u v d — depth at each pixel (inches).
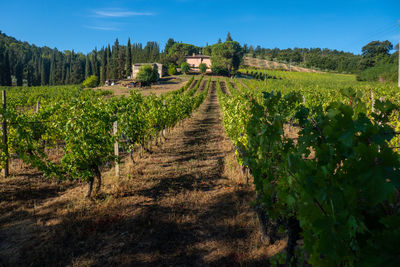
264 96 117.3
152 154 375.9
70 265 140.1
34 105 1026.7
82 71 4985.2
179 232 170.2
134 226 177.2
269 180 105.0
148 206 205.6
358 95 63.0
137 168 300.2
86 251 151.6
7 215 195.6
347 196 44.7
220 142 454.9
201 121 768.9
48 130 354.9
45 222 184.7
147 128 386.6
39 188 252.1
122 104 367.2
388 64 2527.1
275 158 107.7
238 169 289.6
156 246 155.9
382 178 37.4
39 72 5142.7
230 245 154.3
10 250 153.7
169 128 568.1
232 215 190.2
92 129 231.8
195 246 155.5
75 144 219.0
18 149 292.4
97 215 191.8
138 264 140.6
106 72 3860.7
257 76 3750.0
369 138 46.6
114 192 233.3
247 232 166.6
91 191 227.5
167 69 3690.9
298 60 5831.7
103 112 261.6
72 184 263.9
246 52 6766.7
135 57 4539.9
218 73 3885.3
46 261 143.6
